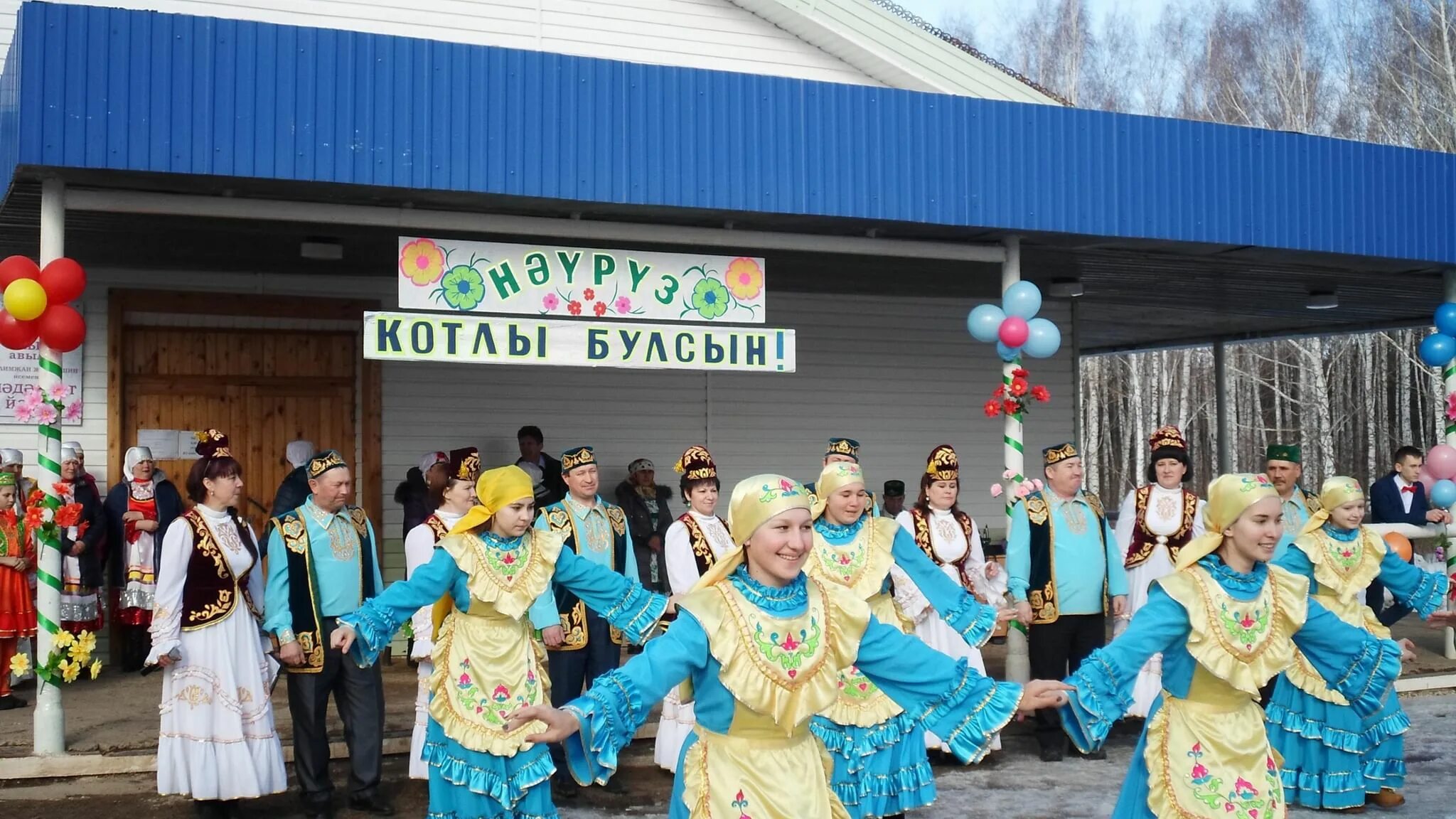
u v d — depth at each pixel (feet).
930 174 27.20
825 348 42.57
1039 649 25.93
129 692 30.66
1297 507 28.91
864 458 42.86
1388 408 107.86
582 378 39.75
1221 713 15.03
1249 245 30.12
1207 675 14.98
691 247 32.55
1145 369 105.60
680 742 24.35
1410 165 32.01
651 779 24.50
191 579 20.62
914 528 25.04
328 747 22.24
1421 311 47.55
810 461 42.22
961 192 27.43
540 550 18.92
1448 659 34.88
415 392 38.06
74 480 31.73
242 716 20.74
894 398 43.34
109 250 31.78
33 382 34.37
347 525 21.74
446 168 23.72
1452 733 27.73
